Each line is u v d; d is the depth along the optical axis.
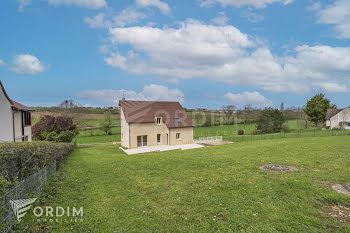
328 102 46.12
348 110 41.38
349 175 7.85
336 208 5.30
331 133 29.06
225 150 16.45
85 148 24.20
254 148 16.25
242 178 7.84
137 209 5.44
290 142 18.73
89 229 4.46
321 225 4.47
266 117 39.12
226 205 5.55
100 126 40.69
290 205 5.44
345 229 4.27
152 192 6.67
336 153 12.28
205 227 4.54
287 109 57.94
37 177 5.93
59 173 8.88
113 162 12.00
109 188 7.07
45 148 7.62
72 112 40.50
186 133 26.95
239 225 4.57
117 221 4.80
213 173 8.75
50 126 25.41
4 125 14.59
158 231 4.41
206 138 29.80
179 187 7.06
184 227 4.55
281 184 6.98
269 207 5.35
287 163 10.21
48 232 4.29
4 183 3.92
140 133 24.03
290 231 4.27
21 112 17.58
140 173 9.11
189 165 10.48
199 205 5.63
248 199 5.88
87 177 8.46
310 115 48.03
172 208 5.48
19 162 5.40
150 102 27.91
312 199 5.78
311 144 16.50
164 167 10.20
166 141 26.11
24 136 17.83
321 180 7.38
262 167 9.59
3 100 14.55
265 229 4.36
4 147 5.32
